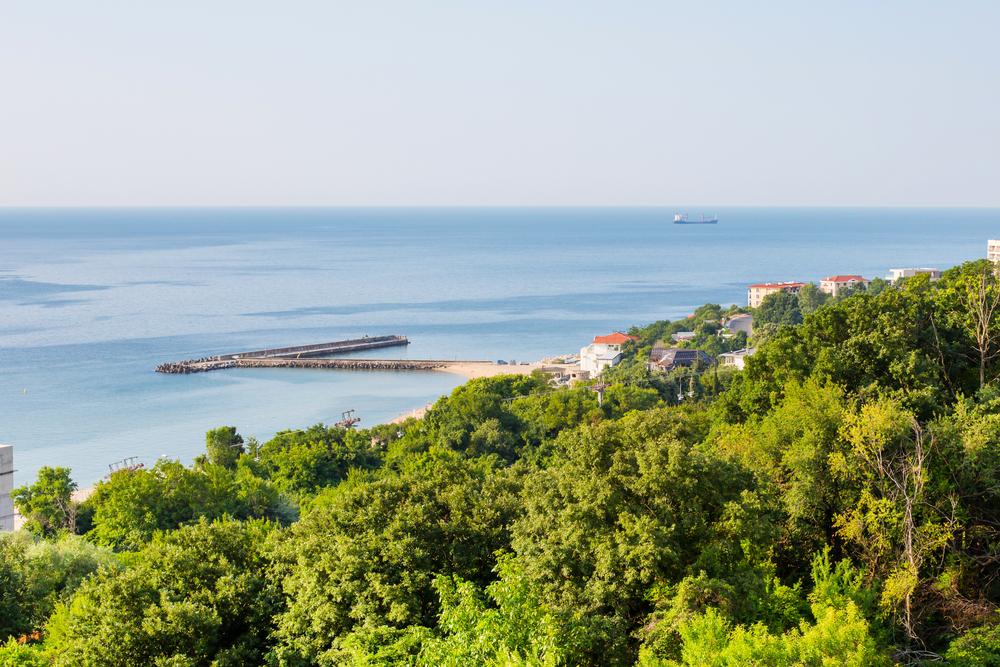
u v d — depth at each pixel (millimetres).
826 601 34656
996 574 39875
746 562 39438
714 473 39375
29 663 40500
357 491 47656
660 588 36562
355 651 33094
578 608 35656
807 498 43938
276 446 127250
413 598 37844
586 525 38312
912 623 36969
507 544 44750
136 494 86312
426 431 135625
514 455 127938
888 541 39625
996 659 33281
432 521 44625
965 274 76438
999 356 62250
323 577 39469
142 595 39531
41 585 54812
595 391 144500
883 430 42219
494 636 28406
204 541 45375
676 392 167750
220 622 38469
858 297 69500
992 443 42344
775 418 53844
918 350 61125
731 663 27828
